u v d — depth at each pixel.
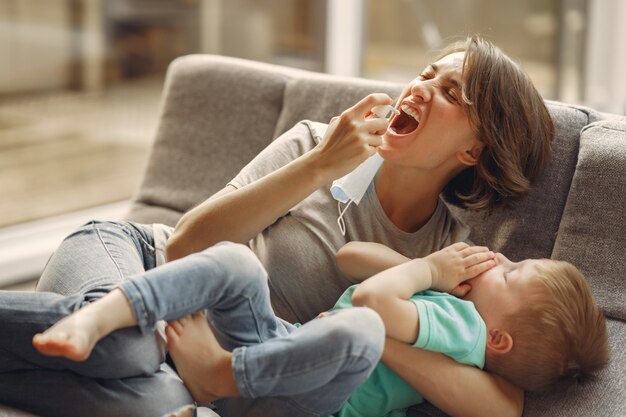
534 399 1.51
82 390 1.34
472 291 1.56
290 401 1.38
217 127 2.06
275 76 2.06
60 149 3.04
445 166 1.64
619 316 1.58
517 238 1.72
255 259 1.39
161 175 2.09
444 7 3.76
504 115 1.60
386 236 1.66
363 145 1.52
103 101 3.12
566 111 1.77
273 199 1.52
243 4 3.37
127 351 1.33
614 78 4.00
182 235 1.54
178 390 1.39
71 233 1.64
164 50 3.24
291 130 1.74
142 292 1.30
